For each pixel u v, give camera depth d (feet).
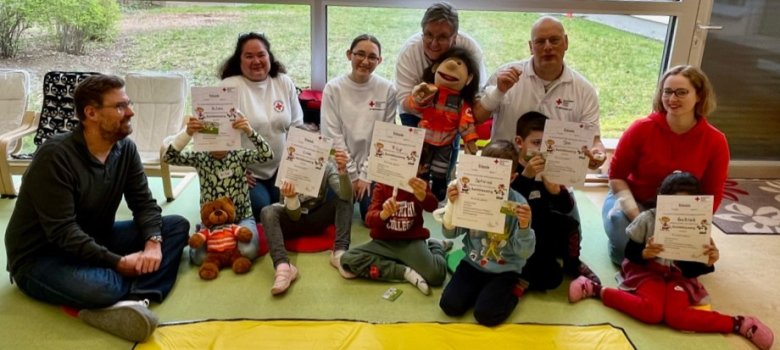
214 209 7.60
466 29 10.62
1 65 11.10
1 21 10.77
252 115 8.58
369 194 8.80
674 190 6.63
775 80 11.13
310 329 6.24
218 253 7.42
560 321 6.57
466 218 6.36
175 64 11.14
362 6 10.30
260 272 7.47
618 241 7.77
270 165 8.98
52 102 9.96
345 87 8.76
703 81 7.11
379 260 7.26
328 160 8.08
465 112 8.17
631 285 7.06
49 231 6.20
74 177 6.27
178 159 7.72
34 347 5.85
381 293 7.06
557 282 7.19
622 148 7.80
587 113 7.93
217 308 6.61
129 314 5.89
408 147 6.75
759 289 7.50
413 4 10.27
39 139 9.87
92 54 11.14
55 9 10.76
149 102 10.16
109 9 10.78
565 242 7.37
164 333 6.11
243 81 8.73
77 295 6.10
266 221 7.59
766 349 6.22
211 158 7.77
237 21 10.68
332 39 10.65
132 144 7.10
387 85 8.87
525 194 7.22
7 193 9.49
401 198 7.20
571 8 10.47
